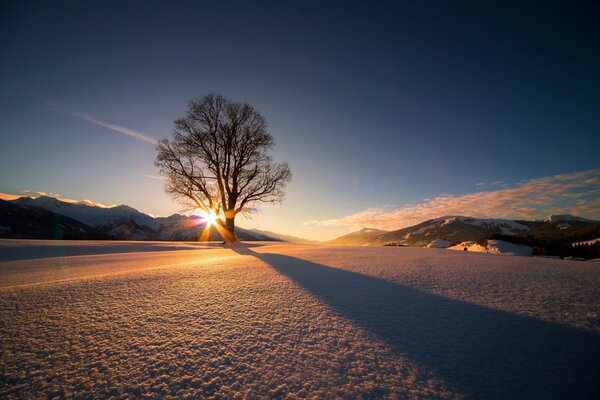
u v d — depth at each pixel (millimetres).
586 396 1351
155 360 1724
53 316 2459
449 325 2357
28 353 1762
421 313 2668
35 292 3262
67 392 1386
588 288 3662
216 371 1619
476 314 2641
